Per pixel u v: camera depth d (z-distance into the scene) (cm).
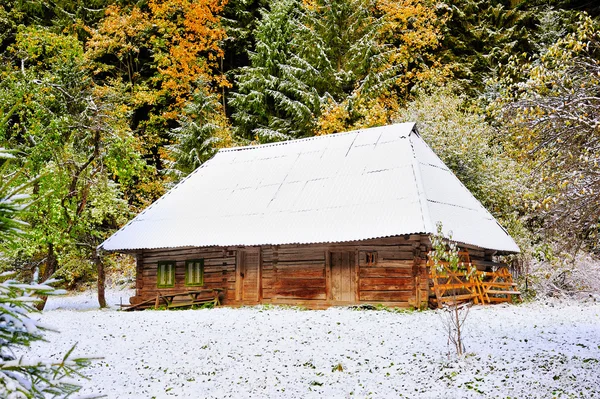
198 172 2788
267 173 2531
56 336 1619
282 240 2100
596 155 1125
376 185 2150
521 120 1196
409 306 1948
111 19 3891
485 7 4212
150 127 4009
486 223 2309
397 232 1912
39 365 350
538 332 1402
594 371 1030
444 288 1941
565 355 1146
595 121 1077
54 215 2166
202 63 4028
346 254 2092
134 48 3969
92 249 2630
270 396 1026
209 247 2345
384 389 1026
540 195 1430
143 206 3525
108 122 2616
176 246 2312
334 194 2206
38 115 2306
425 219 1906
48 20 4162
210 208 2452
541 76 1221
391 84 3575
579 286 2373
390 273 2009
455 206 2197
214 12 4306
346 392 1024
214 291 2288
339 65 3875
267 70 3966
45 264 2325
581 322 1561
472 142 2859
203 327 1675
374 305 2000
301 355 1291
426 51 3991
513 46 3831
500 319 1641
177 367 1244
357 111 3356
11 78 2402
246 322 1722
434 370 1114
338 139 2533
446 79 3588
